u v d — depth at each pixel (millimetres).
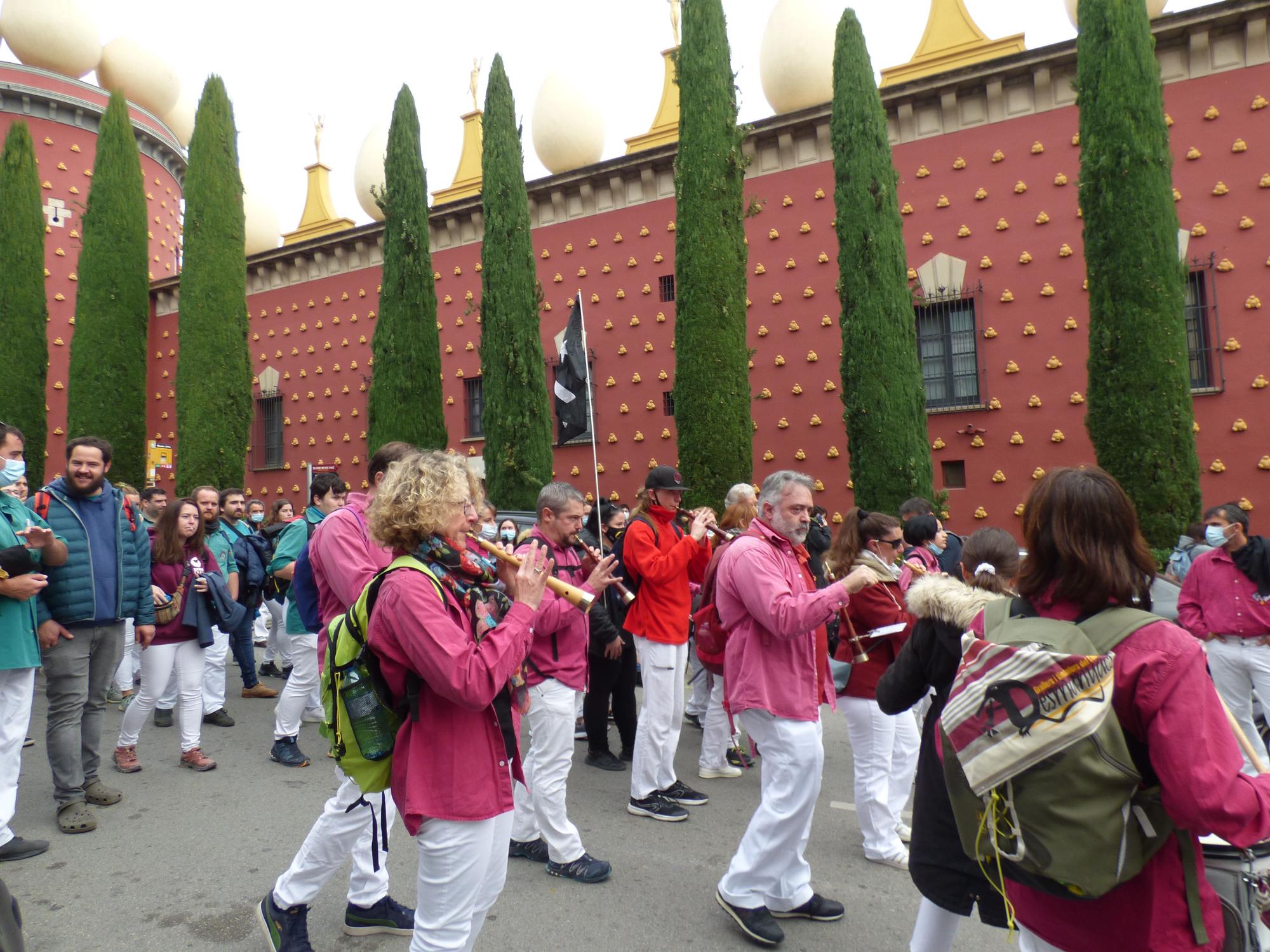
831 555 4781
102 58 25438
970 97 13039
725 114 11594
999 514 12391
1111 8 9656
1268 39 11195
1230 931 1946
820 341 13914
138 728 5891
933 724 2699
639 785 5113
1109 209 9500
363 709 2508
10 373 14273
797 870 3734
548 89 19031
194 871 4184
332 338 20047
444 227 18469
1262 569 5594
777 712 3512
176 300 22875
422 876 2486
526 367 12836
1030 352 12359
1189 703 1694
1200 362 11375
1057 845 1700
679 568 5113
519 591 2576
